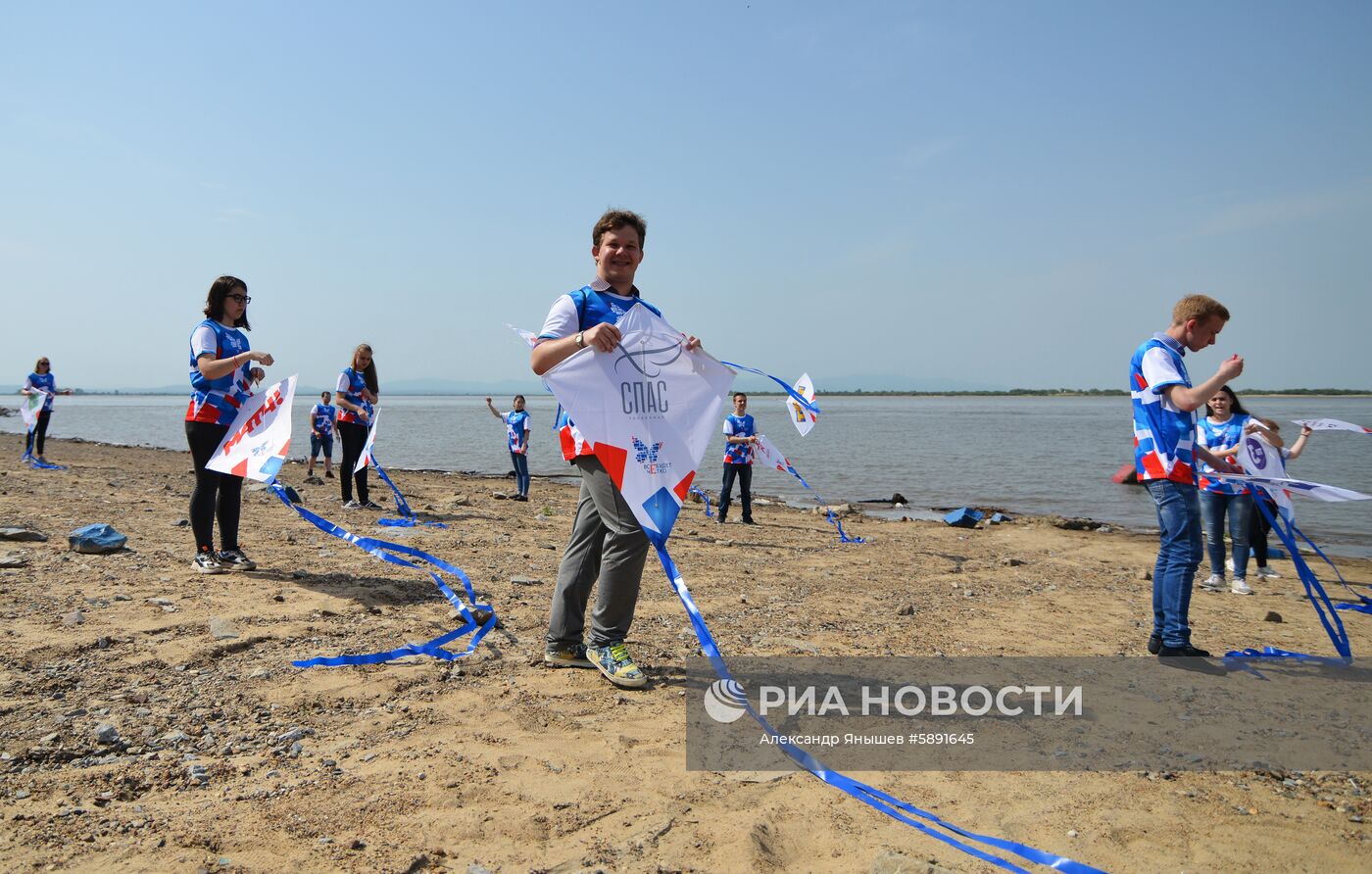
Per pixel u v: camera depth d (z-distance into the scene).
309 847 2.64
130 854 2.55
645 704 4.03
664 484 3.99
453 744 3.47
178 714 3.63
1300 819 3.08
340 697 3.94
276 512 10.21
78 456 21.75
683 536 10.52
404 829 2.77
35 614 4.88
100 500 10.23
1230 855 2.80
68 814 2.77
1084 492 19.42
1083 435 47.62
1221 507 7.82
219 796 2.97
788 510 14.80
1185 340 5.16
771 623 5.82
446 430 54.19
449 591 5.93
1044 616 6.35
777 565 8.40
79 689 3.83
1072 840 2.89
